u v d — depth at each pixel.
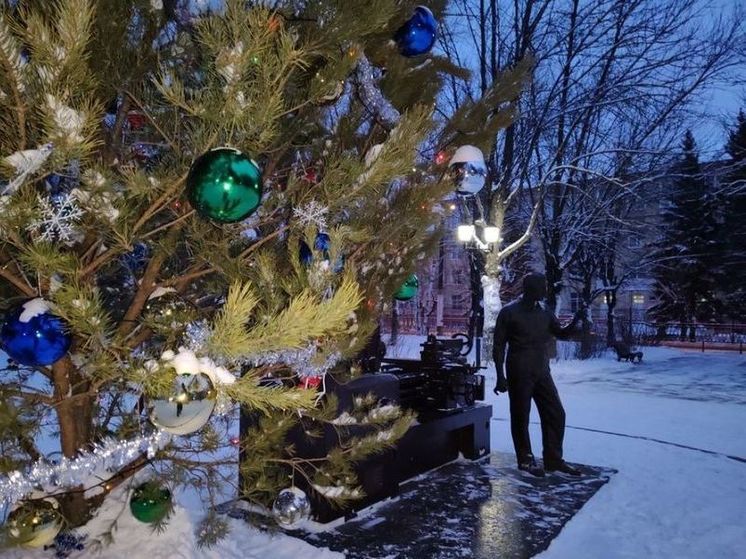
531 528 4.34
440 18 3.84
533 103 16.33
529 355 5.85
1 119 1.95
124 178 2.16
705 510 5.02
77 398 2.49
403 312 34.09
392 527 4.27
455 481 5.44
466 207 15.03
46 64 1.65
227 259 2.52
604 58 16.89
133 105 2.62
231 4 1.89
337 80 2.32
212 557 3.26
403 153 2.39
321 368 2.62
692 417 10.05
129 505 2.91
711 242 31.19
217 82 2.06
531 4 15.94
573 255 19.50
